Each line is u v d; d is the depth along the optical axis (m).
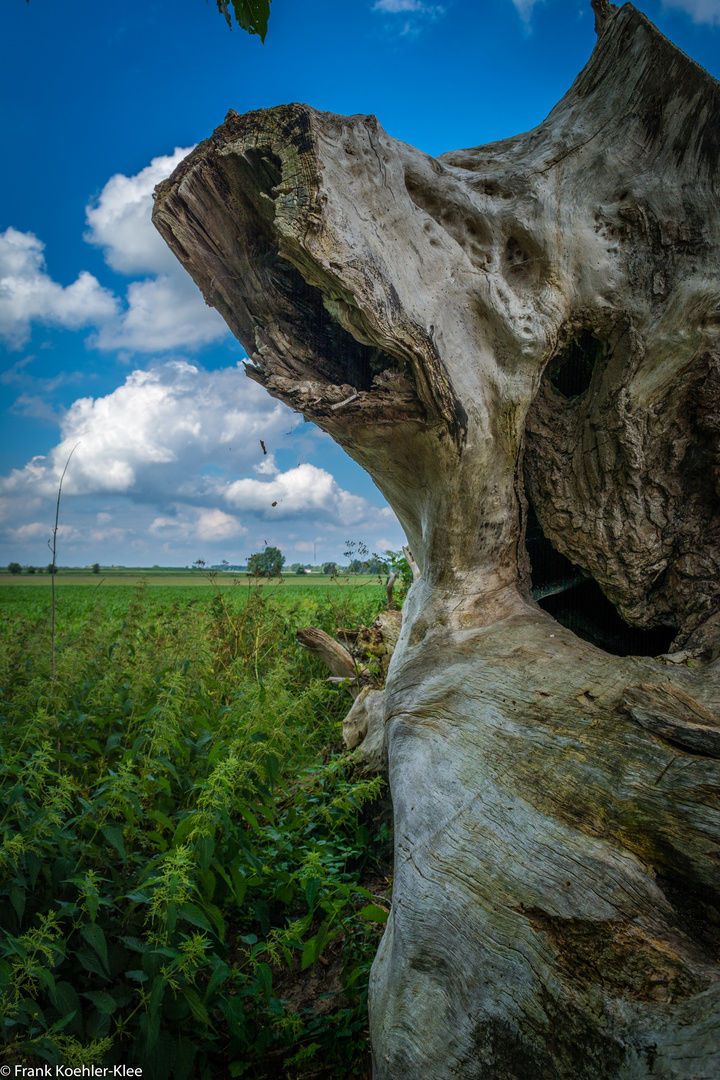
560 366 3.71
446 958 1.92
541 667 2.62
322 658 5.35
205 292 3.36
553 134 3.42
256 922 2.74
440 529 3.38
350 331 2.91
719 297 3.08
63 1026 1.74
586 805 2.03
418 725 2.74
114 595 16.11
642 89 3.24
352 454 3.48
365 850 3.33
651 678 2.38
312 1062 2.26
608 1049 1.52
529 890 1.88
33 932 1.85
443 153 3.65
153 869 2.28
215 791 2.37
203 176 2.87
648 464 3.24
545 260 3.23
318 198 2.53
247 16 1.96
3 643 3.73
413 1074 1.81
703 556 3.21
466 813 2.21
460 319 3.11
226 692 4.21
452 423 3.04
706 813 1.85
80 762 3.00
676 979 1.57
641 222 3.26
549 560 3.92
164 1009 2.00
